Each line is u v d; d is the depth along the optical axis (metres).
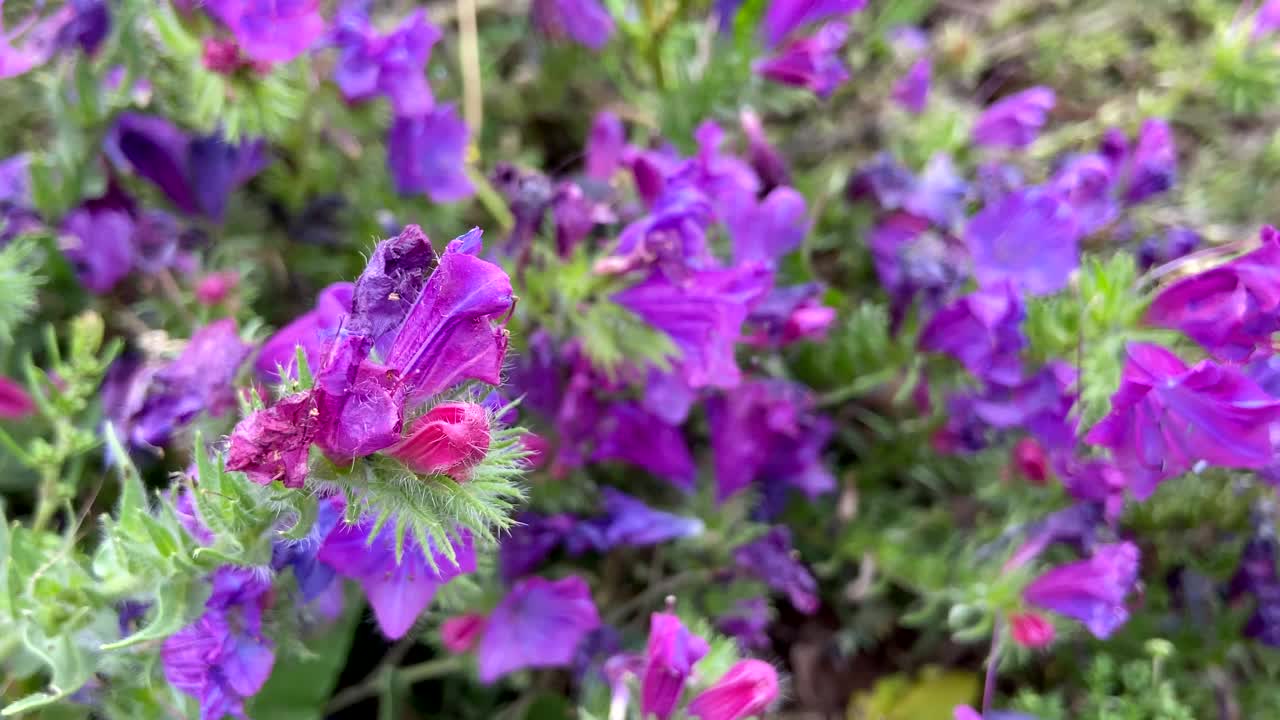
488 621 0.23
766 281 0.22
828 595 0.28
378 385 0.15
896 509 0.28
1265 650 0.25
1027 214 0.24
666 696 0.19
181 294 0.24
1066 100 0.33
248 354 0.21
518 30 0.32
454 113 0.26
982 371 0.24
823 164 0.31
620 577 0.26
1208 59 0.29
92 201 0.24
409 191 0.26
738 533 0.25
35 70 0.25
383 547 0.18
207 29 0.21
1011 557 0.24
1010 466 0.25
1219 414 0.19
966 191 0.27
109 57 0.23
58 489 0.21
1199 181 0.31
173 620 0.18
